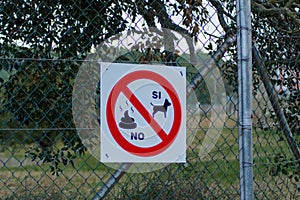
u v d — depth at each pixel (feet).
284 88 9.19
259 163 8.93
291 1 9.32
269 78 8.61
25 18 9.12
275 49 8.77
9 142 9.80
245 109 6.98
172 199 8.75
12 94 9.86
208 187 8.96
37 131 9.76
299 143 9.33
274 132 8.89
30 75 9.81
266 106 8.61
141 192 9.07
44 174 10.73
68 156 10.86
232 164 8.66
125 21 8.48
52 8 9.01
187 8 7.87
